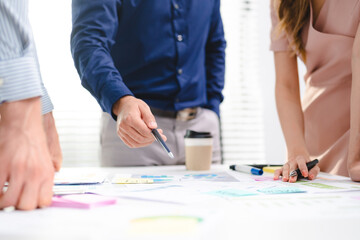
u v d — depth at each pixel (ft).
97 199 1.76
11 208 1.56
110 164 4.42
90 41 3.84
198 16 4.63
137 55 4.48
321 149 3.87
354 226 1.37
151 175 2.99
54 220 1.36
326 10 3.68
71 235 1.14
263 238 1.34
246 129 8.94
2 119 1.64
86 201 1.70
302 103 4.18
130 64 4.53
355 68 2.72
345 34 3.51
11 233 1.18
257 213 1.42
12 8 1.70
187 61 4.62
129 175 2.95
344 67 3.58
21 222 1.33
